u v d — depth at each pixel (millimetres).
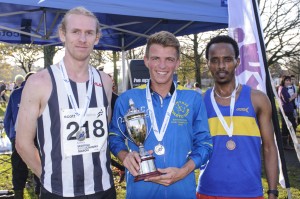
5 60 22375
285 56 13422
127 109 2143
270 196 2311
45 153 1978
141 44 6977
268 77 3279
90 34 1982
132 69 7145
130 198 2084
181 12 3791
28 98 1936
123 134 2148
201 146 2066
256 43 3338
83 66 2021
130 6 3572
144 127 2008
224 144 2277
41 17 5289
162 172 1869
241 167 2244
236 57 2377
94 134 2018
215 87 2420
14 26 6086
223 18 3953
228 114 2314
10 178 5910
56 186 1964
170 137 2045
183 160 2053
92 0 3410
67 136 1950
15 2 3164
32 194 5035
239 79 3408
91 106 2023
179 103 2096
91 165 2006
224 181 2246
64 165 1958
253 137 2268
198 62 14594
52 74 1984
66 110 1957
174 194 2035
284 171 2990
